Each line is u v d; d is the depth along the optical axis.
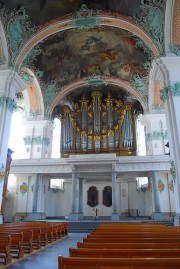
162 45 13.49
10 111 14.01
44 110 21.61
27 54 15.30
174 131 12.01
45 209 21.30
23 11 14.13
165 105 13.04
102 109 24.44
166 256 3.00
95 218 20.98
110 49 18.67
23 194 19.83
